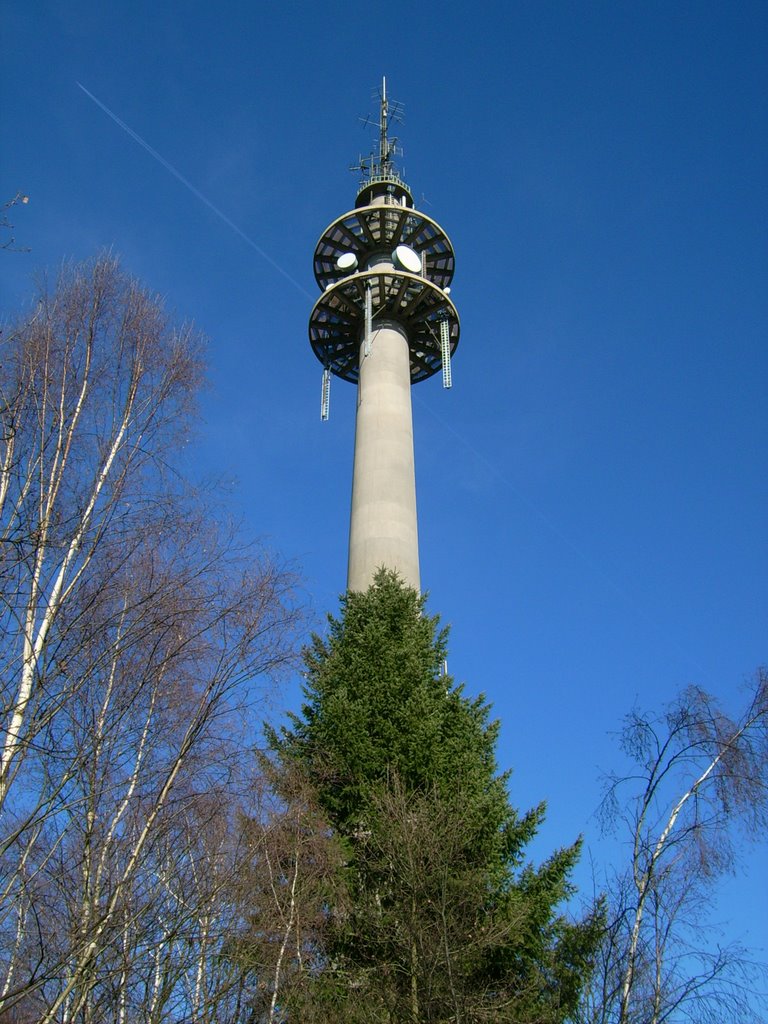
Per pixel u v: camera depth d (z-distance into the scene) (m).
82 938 11.51
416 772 18.61
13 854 12.70
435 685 21.17
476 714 21.50
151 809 12.95
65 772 12.77
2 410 14.48
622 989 14.80
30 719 12.82
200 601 14.45
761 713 16.36
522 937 16.58
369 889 17.16
